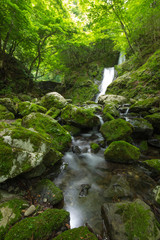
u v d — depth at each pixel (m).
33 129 4.12
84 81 22.94
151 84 9.27
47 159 3.45
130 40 13.49
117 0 9.51
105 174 3.58
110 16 11.42
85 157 4.54
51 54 19.00
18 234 1.61
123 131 4.92
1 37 12.30
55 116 7.91
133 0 10.28
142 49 14.48
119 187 3.00
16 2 9.45
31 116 5.09
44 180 2.93
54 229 1.83
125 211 2.07
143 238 1.69
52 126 4.89
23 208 2.12
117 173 3.58
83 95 21.27
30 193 2.54
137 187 2.99
